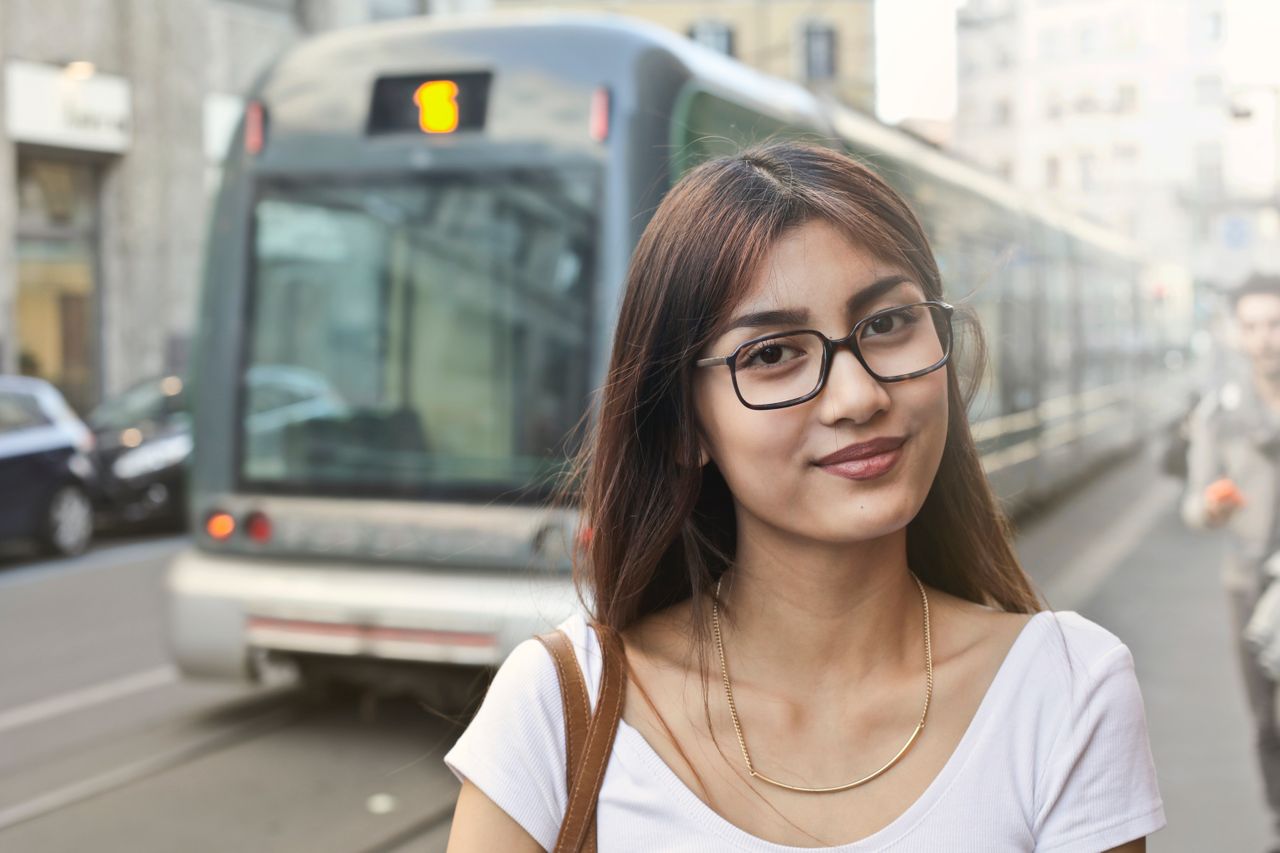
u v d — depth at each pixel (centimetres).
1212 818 481
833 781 137
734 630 144
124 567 1111
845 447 133
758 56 3669
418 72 583
